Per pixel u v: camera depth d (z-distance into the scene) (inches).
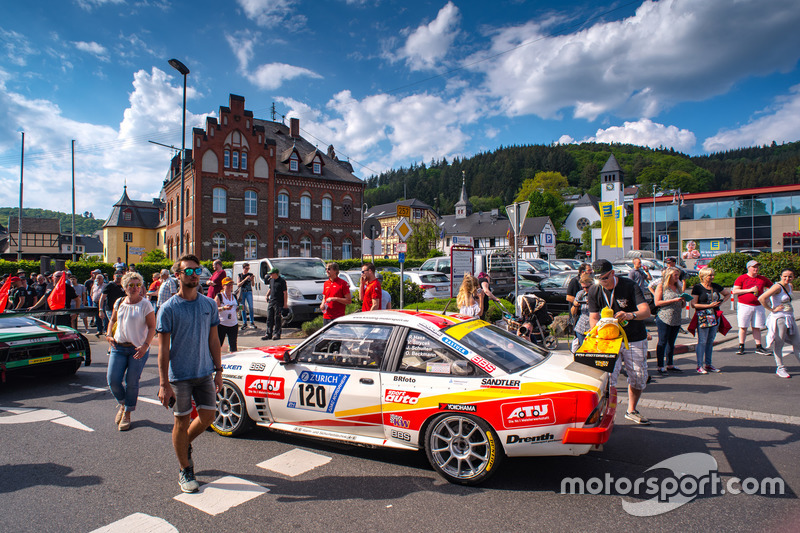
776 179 5359.3
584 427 153.9
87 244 4827.8
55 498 157.6
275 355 211.5
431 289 598.5
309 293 566.3
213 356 170.7
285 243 1610.5
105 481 170.9
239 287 543.5
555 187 5605.3
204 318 165.2
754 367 345.7
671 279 330.0
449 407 166.9
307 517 144.3
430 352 177.9
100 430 227.8
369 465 184.4
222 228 1475.1
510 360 175.8
